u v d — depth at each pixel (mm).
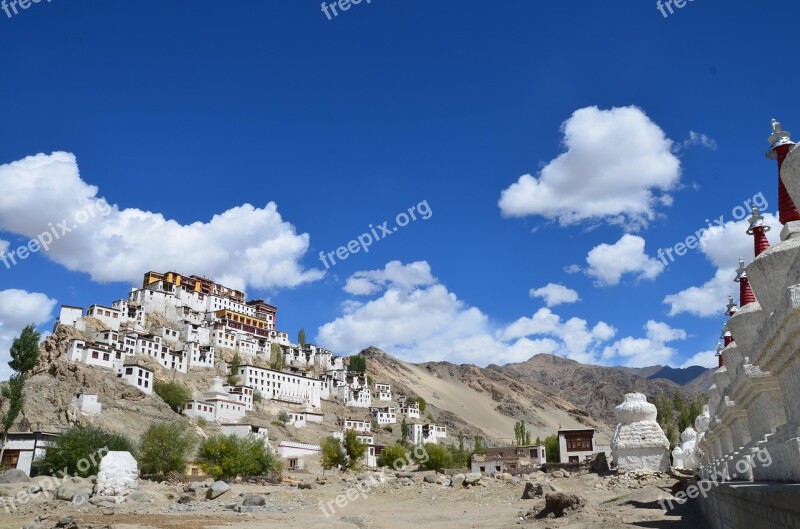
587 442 81562
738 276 19281
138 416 117125
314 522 32906
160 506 42781
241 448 75938
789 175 12586
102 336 150250
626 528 27359
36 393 107938
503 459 100500
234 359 181625
